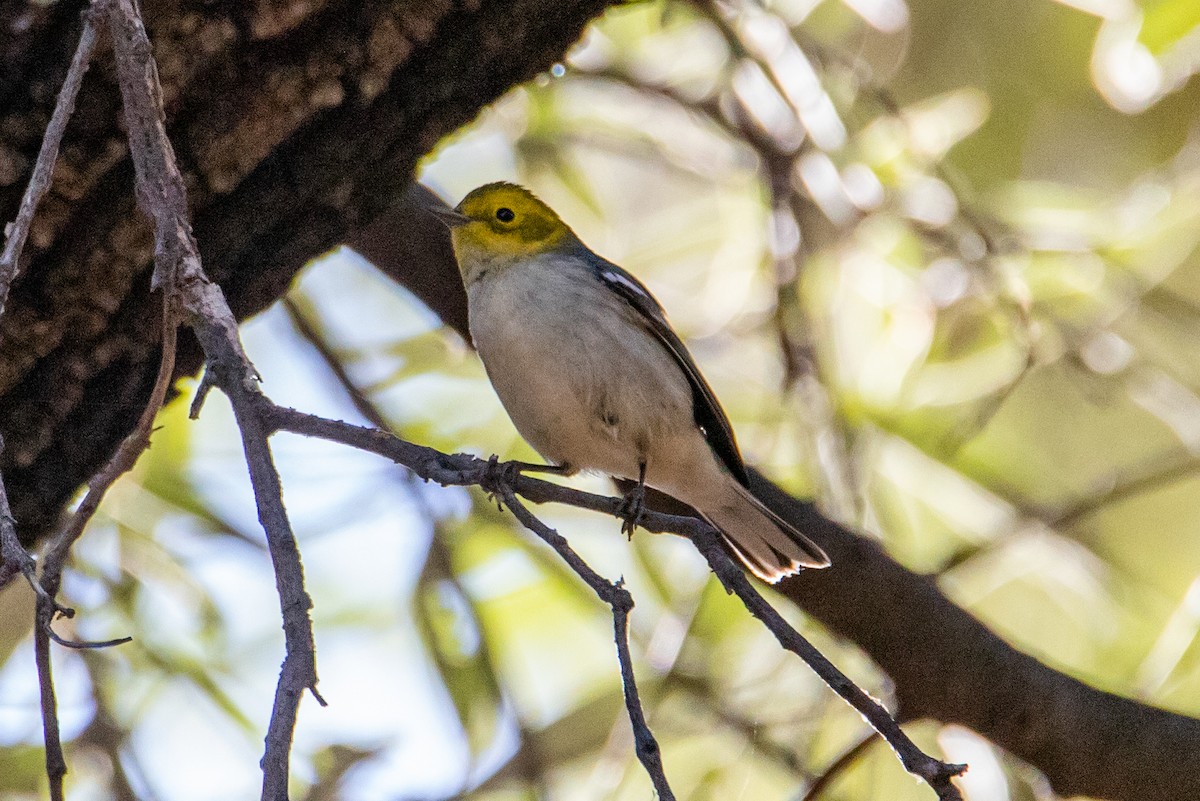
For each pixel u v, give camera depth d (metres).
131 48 5.18
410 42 6.96
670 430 9.40
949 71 14.21
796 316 10.44
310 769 10.29
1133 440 12.44
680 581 10.95
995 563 11.03
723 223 13.36
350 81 7.00
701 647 10.29
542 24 7.23
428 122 7.34
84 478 7.75
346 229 7.63
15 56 6.51
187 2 6.57
